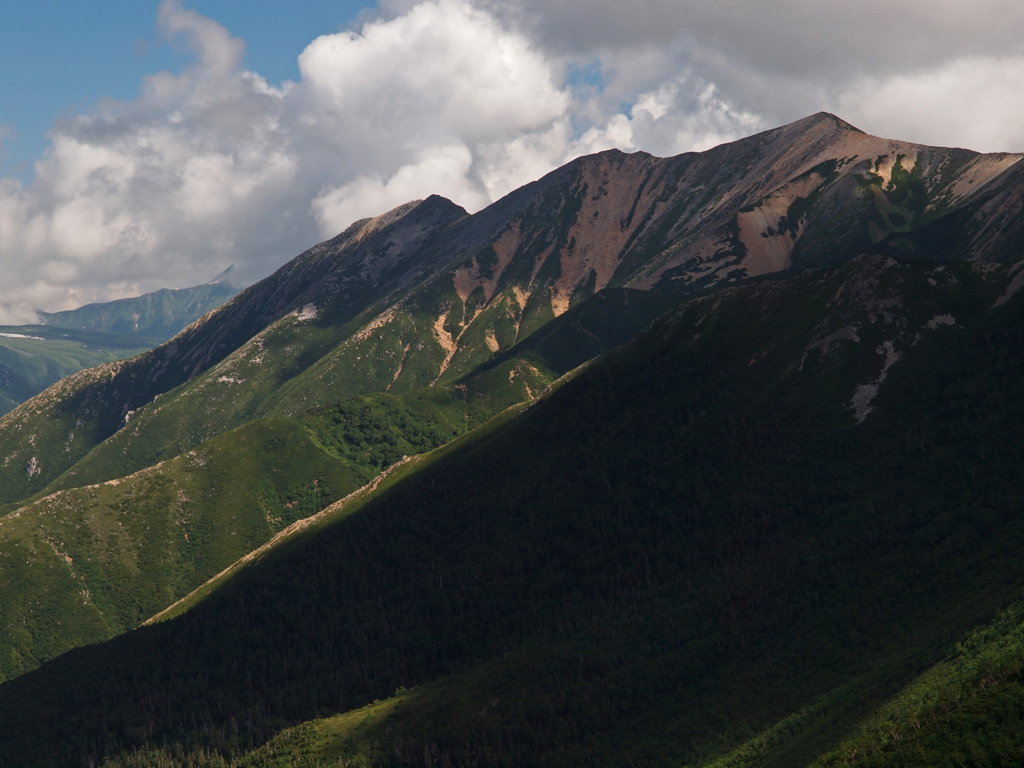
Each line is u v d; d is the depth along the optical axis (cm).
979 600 19388
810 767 15638
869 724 16762
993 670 15425
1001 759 13400
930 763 14000
